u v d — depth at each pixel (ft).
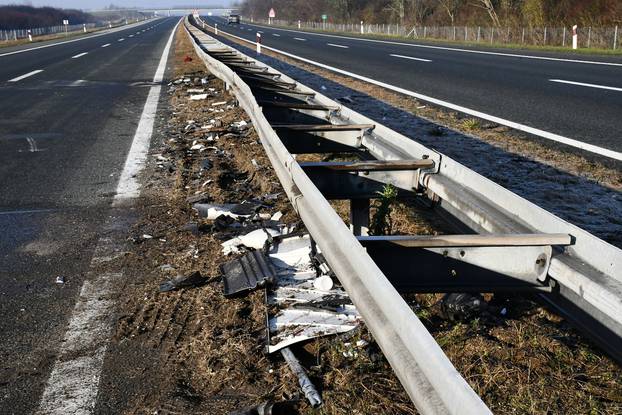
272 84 34.91
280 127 17.90
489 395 8.75
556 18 104.27
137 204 19.66
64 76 65.26
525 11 111.96
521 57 71.26
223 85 47.01
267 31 189.98
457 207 11.82
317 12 289.53
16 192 21.31
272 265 13.29
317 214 10.76
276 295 12.02
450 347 9.98
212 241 15.93
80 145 29.45
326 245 9.82
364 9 234.58
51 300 12.72
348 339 10.34
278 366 9.82
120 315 11.93
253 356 10.07
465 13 149.38
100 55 97.76
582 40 89.81
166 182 22.25
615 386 8.83
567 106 34.58
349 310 11.24
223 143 28.84
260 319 11.26
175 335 11.05
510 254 8.91
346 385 9.11
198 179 22.49
